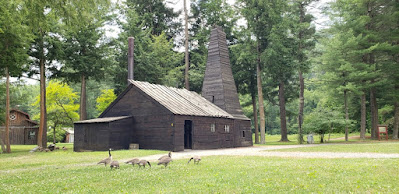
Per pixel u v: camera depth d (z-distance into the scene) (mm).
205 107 35719
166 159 15086
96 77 41812
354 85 38969
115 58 46594
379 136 40125
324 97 59062
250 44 45188
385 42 40875
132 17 49406
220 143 34594
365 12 42781
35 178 13539
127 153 25188
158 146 29859
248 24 45500
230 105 39625
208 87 40938
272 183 10508
